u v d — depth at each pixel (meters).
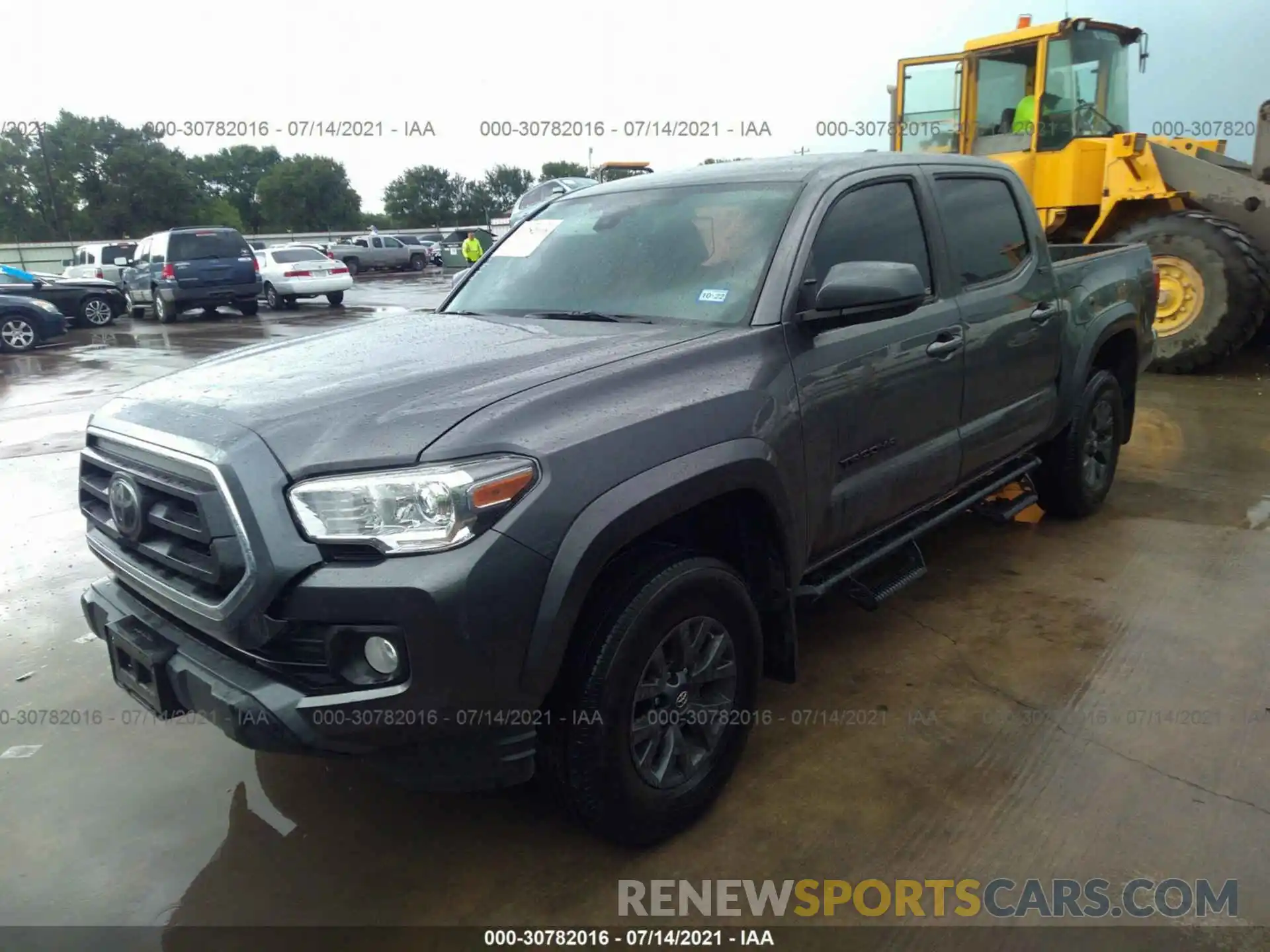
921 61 9.80
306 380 2.56
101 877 2.56
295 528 2.13
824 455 2.99
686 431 2.50
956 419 3.70
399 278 33.19
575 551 2.21
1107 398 4.99
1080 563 4.52
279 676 2.19
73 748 3.20
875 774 2.91
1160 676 3.44
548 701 2.38
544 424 2.29
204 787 2.97
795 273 2.99
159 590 2.39
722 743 2.74
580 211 3.80
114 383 10.77
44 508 5.83
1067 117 9.15
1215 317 8.55
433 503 2.08
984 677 3.48
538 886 2.48
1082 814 2.69
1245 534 4.82
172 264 18.05
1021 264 4.25
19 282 17.70
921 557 3.69
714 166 3.75
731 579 2.67
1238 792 2.76
